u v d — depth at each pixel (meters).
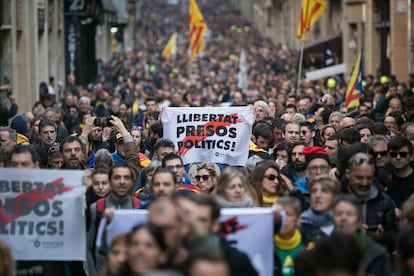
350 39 90.69
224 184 19.25
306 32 53.88
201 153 27.53
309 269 13.66
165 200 14.89
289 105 40.84
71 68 83.75
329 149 26.19
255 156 25.25
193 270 12.92
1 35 59.78
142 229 14.19
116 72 95.19
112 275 15.07
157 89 77.44
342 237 13.63
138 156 25.44
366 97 50.56
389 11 80.94
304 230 18.42
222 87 74.94
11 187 19.47
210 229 16.02
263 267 17.78
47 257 19.50
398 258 15.31
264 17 188.38
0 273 15.12
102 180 20.89
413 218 17.27
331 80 53.66
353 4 89.19
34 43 66.25
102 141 29.64
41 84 60.09
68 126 45.47
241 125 27.48
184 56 139.12
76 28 83.56
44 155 25.02
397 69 76.69
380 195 19.70
